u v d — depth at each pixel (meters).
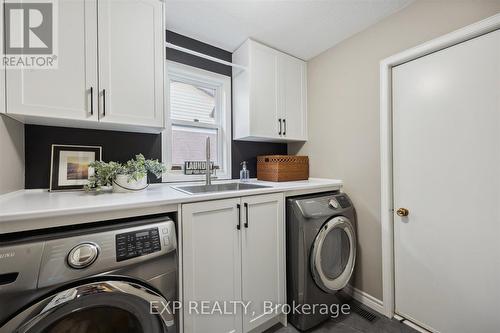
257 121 1.91
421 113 1.44
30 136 1.29
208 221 1.18
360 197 1.77
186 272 1.10
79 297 0.72
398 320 1.53
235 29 1.77
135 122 1.26
